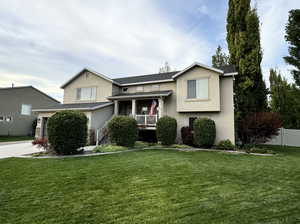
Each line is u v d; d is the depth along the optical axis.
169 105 15.46
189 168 6.62
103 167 6.71
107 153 9.87
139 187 4.66
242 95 15.27
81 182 5.05
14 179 5.33
